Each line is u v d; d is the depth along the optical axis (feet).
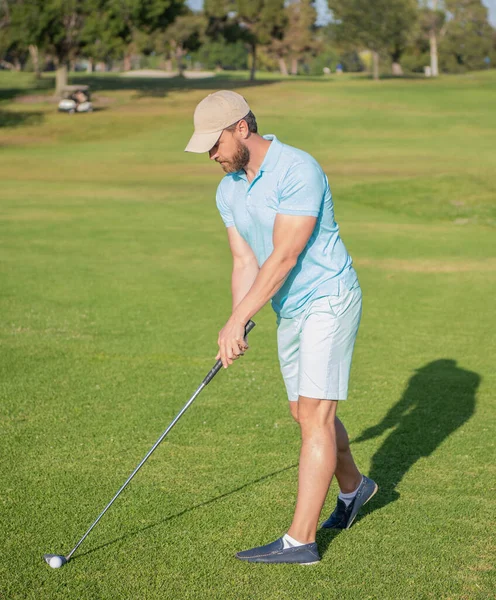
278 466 14.46
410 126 122.62
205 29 235.61
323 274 11.47
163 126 131.03
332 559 11.26
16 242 43.24
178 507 12.75
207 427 16.48
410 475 14.23
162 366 21.09
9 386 19.15
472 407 18.20
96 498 13.01
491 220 57.16
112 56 164.96
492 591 10.41
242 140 11.14
